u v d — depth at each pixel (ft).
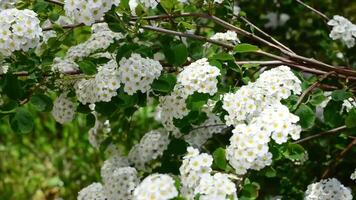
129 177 2.32
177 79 2.17
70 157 3.85
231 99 2.08
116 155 2.74
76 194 3.62
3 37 2.06
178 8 2.48
